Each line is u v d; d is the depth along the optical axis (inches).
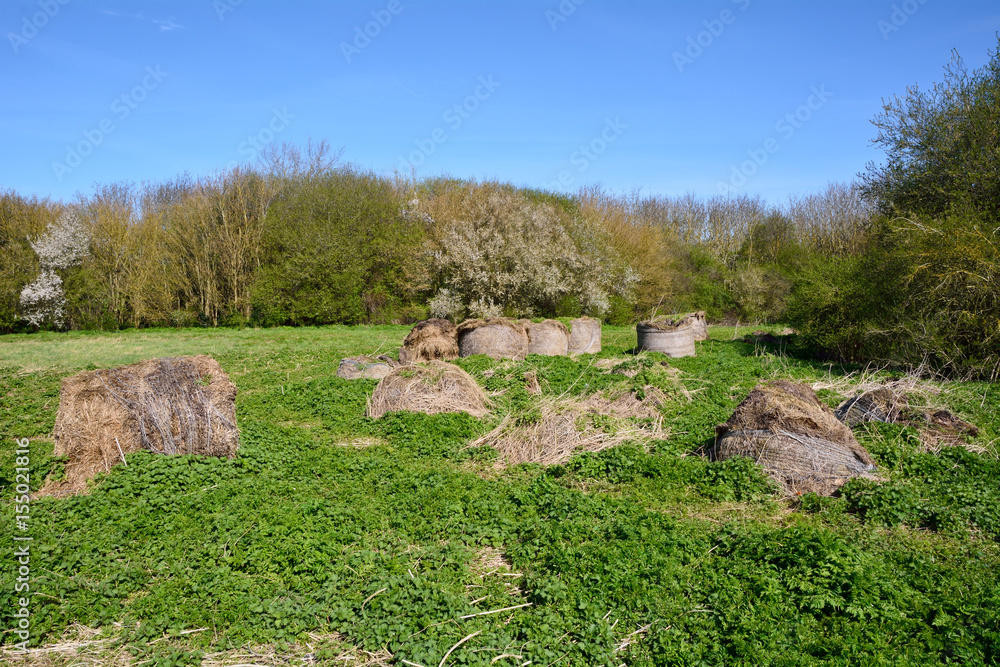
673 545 275.3
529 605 239.3
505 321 806.5
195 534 288.8
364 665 207.8
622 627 223.1
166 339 1296.8
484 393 560.4
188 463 367.9
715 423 468.4
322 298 1614.2
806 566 248.8
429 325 806.5
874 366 761.6
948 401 513.7
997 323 649.0
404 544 287.7
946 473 367.6
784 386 408.2
